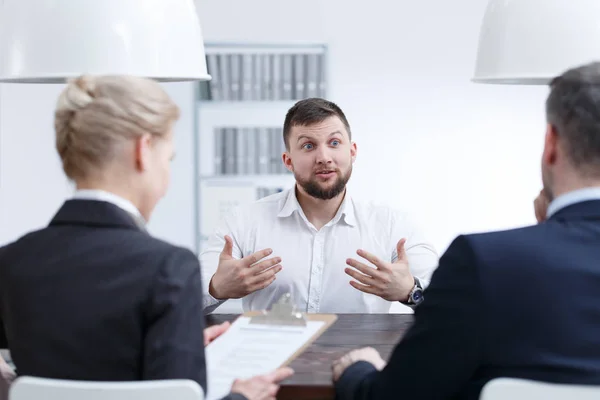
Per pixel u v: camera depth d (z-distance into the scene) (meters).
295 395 1.41
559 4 1.67
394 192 4.30
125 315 1.21
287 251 2.50
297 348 1.60
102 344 1.21
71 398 1.15
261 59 4.21
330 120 2.35
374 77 4.25
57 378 1.22
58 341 1.22
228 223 2.57
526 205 4.31
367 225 2.54
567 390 1.08
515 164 4.30
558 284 1.17
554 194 1.27
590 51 1.66
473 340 1.19
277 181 4.24
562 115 1.21
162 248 1.26
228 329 1.73
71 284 1.23
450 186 4.30
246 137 4.23
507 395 1.10
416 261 2.50
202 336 1.25
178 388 1.13
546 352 1.17
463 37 4.23
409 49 4.24
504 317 1.17
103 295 1.22
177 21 1.67
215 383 1.39
